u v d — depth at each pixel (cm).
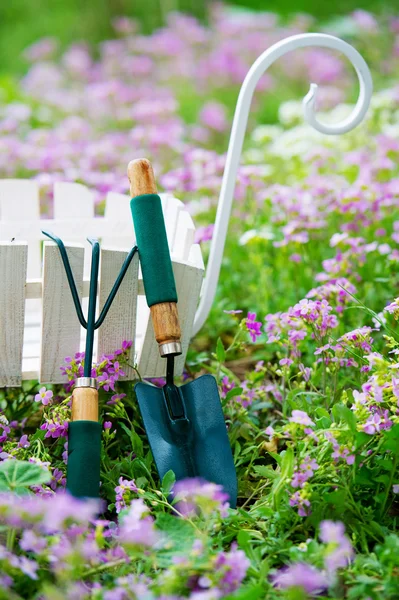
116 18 845
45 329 193
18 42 845
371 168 333
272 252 313
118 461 193
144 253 189
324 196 312
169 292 188
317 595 156
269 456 208
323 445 177
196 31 686
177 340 188
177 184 327
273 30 704
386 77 597
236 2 927
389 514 183
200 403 193
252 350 272
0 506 143
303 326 213
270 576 161
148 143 420
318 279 255
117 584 149
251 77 214
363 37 639
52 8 878
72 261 188
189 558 146
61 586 150
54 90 606
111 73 632
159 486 188
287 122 464
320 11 876
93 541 151
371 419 172
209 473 182
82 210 254
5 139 407
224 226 222
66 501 142
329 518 170
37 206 258
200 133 496
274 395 222
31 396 227
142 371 207
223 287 303
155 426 186
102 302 194
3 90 569
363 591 150
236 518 167
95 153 391
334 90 535
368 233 300
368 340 200
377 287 278
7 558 146
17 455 185
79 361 196
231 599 135
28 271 242
